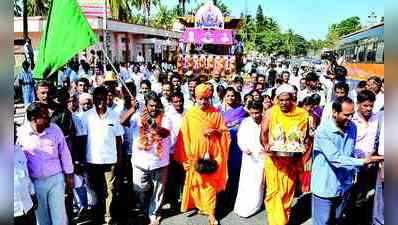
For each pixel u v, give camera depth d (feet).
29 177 13.47
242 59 84.69
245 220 18.45
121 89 21.34
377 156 13.94
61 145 14.51
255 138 18.45
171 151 19.20
